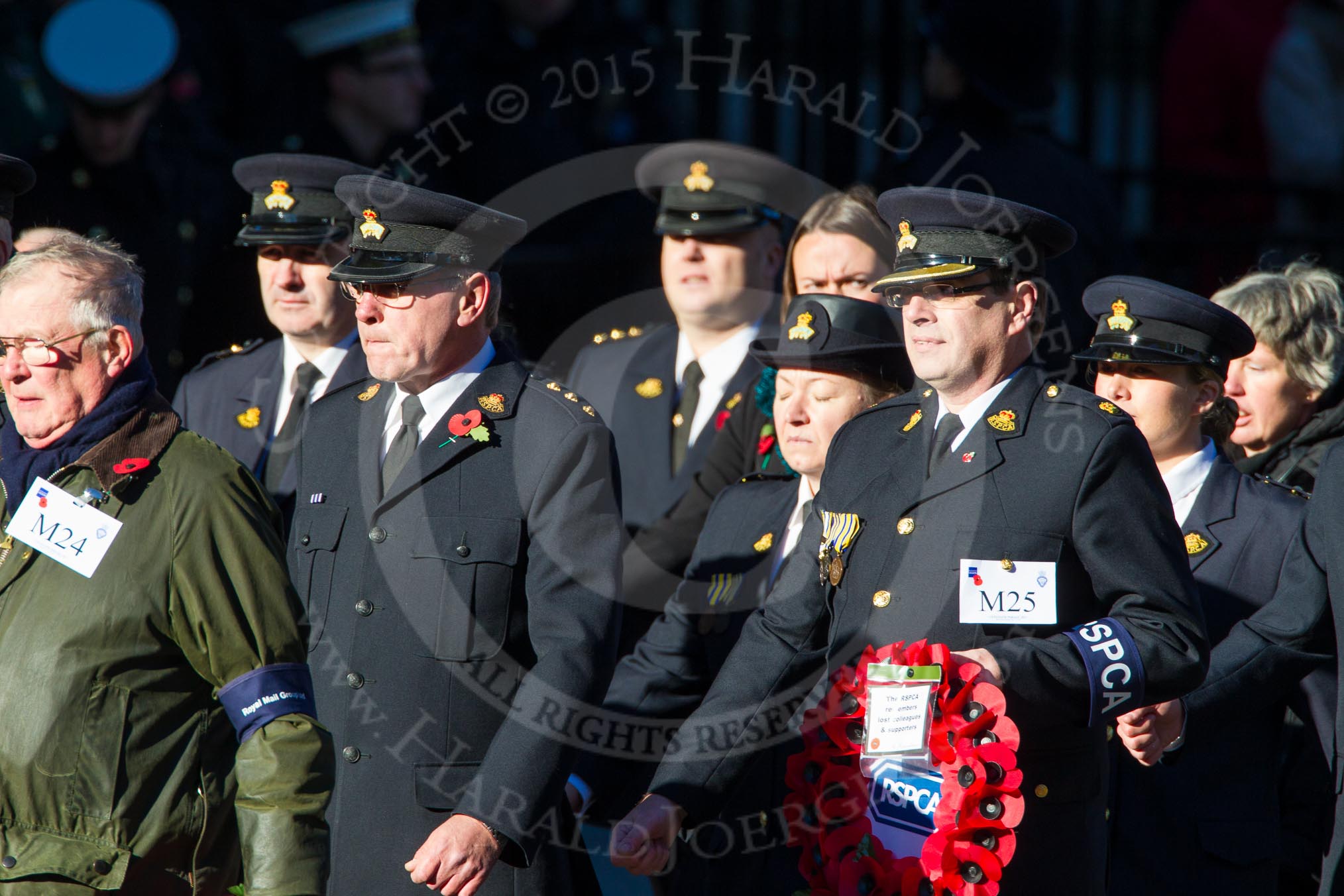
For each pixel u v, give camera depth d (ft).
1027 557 39.42
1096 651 38.01
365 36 83.15
